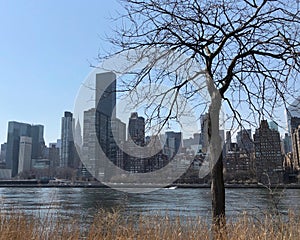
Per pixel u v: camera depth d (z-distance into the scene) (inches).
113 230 230.8
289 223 220.7
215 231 221.8
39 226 244.1
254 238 212.4
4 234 231.9
